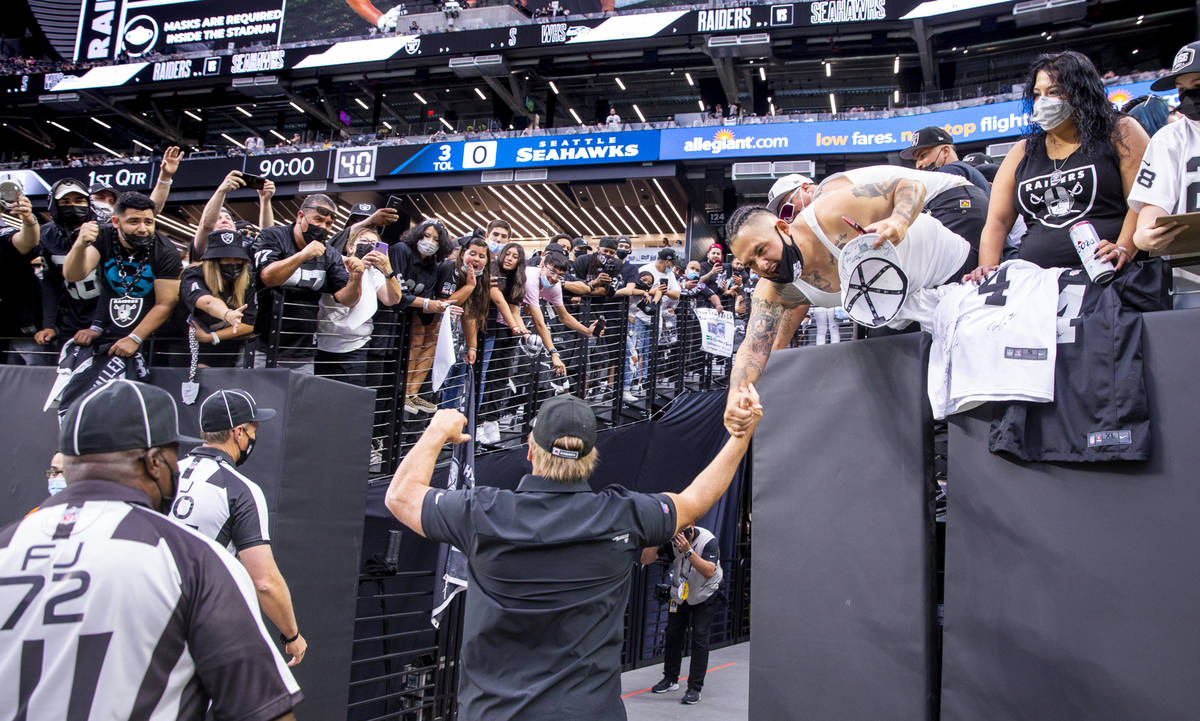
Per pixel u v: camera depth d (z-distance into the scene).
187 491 3.14
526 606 2.02
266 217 5.49
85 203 5.24
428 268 5.95
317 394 4.27
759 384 3.70
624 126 25.05
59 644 1.40
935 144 4.48
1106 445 2.46
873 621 3.09
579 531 2.06
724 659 8.77
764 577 3.53
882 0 24.22
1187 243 2.55
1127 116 2.71
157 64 31.44
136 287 4.44
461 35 28.45
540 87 32.53
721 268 10.02
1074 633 2.52
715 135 23.97
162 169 4.92
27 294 5.51
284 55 30.19
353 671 5.54
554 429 2.14
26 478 4.58
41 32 35.81
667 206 28.78
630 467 7.48
